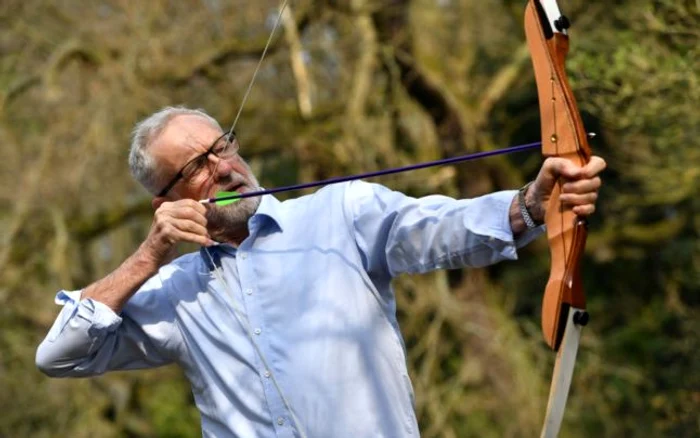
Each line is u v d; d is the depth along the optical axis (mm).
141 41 11234
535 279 13961
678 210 12969
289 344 3908
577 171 3379
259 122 11859
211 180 4246
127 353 4316
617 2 10398
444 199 3775
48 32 11703
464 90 12609
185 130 4277
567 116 3490
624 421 12961
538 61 3580
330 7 11289
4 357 11586
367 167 11172
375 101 11742
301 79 10953
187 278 4184
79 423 11977
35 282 11664
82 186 11844
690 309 12891
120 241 12867
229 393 4031
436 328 11250
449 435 11000
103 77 11062
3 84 11078
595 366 12523
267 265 4016
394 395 3844
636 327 13703
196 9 11578
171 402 14336
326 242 3969
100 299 4156
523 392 11680
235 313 4016
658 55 8336
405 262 3838
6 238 10930
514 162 14250
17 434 11812
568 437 12781
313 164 11461
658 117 8391
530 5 3613
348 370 3832
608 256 13273
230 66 11883
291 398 3873
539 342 12195
